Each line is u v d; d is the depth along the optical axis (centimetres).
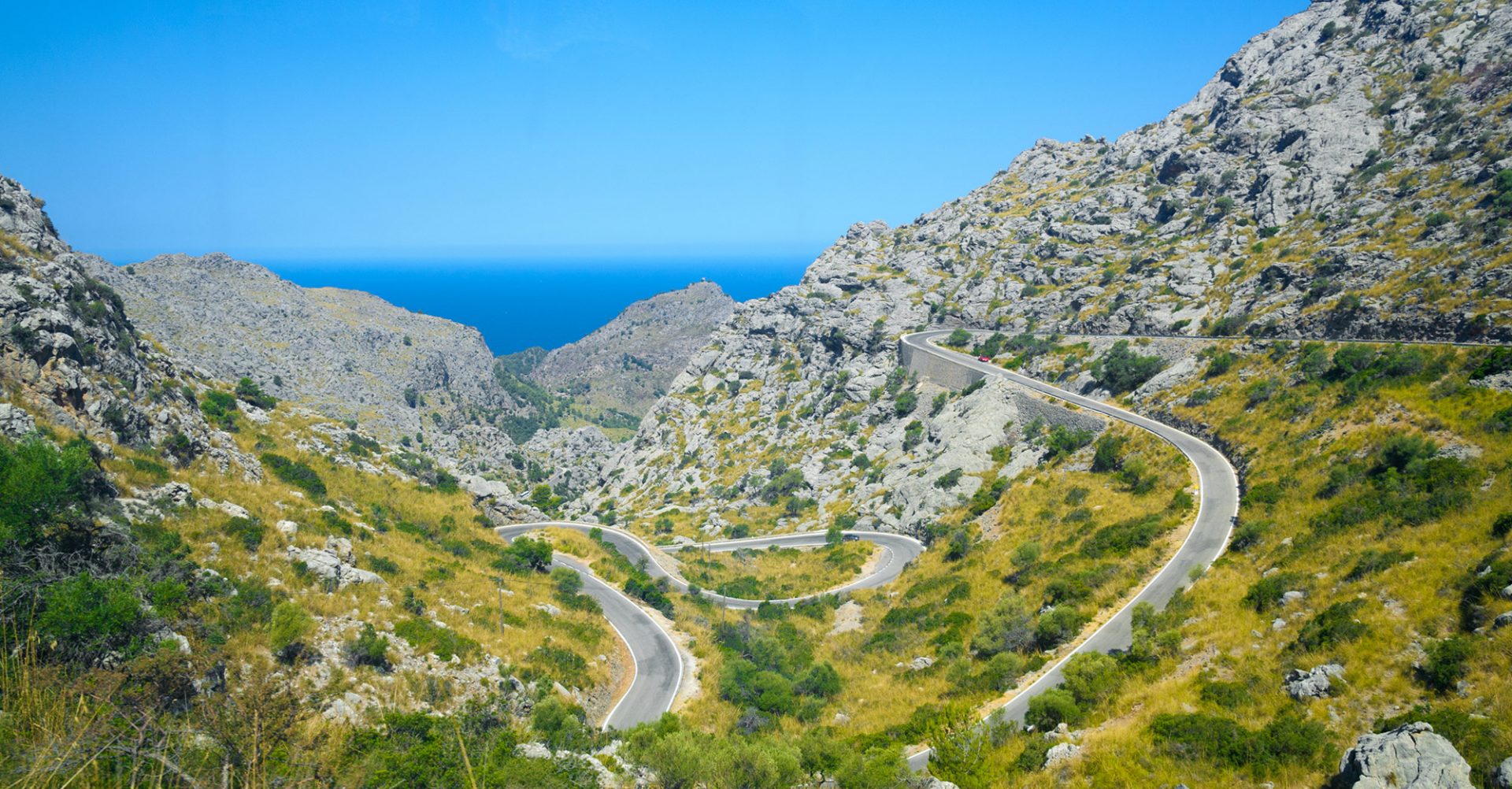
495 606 5269
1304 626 3384
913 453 10544
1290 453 5681
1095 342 10156
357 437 8494
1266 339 8081
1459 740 2212
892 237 18762
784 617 6744
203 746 1794
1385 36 12438
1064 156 18700
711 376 16700
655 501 13212
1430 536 3600
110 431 4531
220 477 5112
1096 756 2911
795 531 10450
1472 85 9862
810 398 13875
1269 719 2859
